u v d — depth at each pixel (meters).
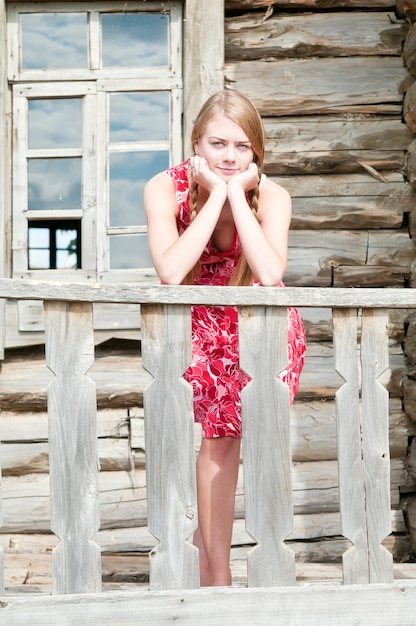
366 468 2.69
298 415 4.61
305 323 4.66
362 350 2.71
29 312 4.65
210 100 2.96
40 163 4.93
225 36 4.86
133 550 4.50
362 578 2.66
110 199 4.91
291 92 4.81
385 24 4.89
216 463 2.94
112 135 4.93
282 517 2.64
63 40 4.95
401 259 4.79
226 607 2.59
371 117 4.84
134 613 2.56
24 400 4.62
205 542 2.90
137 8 4.91
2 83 4.78
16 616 2.53
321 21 4.87
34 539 4.52
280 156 4.77
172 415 2.62
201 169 2.84
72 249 4.92
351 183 4.81
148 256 4.90
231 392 2.94
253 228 2.76
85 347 2.61
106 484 4.54
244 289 2.62
